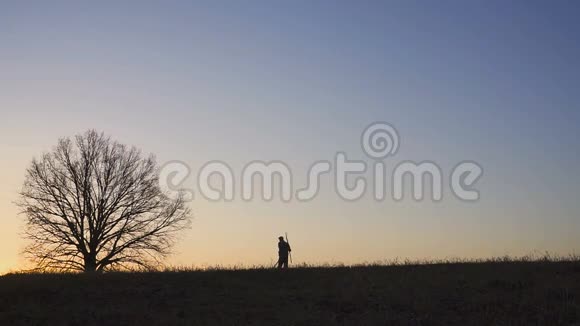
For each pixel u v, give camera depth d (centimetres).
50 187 4562
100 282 2830
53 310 2398
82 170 4612
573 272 2811
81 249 4522
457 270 2988
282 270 3088
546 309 2270
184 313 2356
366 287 2670
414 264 3250
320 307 2420
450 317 2253
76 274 3048
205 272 3027
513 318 2208
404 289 2619
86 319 2292
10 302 2505
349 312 2361
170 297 2575
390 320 2220
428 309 2325
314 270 3083
